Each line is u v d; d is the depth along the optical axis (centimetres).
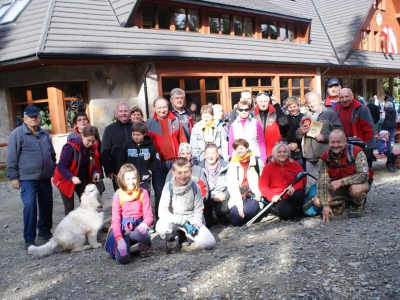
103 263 421
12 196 845
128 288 346
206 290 325
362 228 440
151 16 1214
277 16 1556
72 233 464
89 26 1076
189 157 506
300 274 333
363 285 303
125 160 514
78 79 1052
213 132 576
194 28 1333
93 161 538
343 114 554
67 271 404
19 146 492
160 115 541
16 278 397
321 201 493
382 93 2353
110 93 1108
